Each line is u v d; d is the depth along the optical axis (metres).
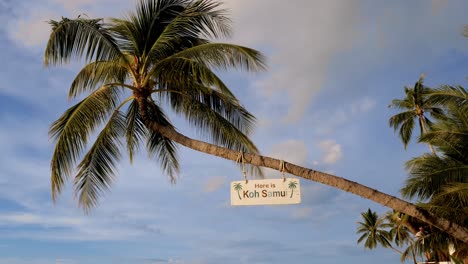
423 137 12.85
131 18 10.68
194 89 10.66
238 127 11.33
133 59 10.79
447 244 14.66
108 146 11.02
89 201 10.80
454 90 12.88
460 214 11.08
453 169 12.25
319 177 8.84
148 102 11.23
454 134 12.42
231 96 9.79
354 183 8.88
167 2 10.92
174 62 9.74
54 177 9.90
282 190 7.27
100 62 9.95
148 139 12.02
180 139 10.01
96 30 9.28
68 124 9.90
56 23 9.23
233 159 9.30
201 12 10.19
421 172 12.55
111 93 10.72
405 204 8.83
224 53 9.61
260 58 9.34
